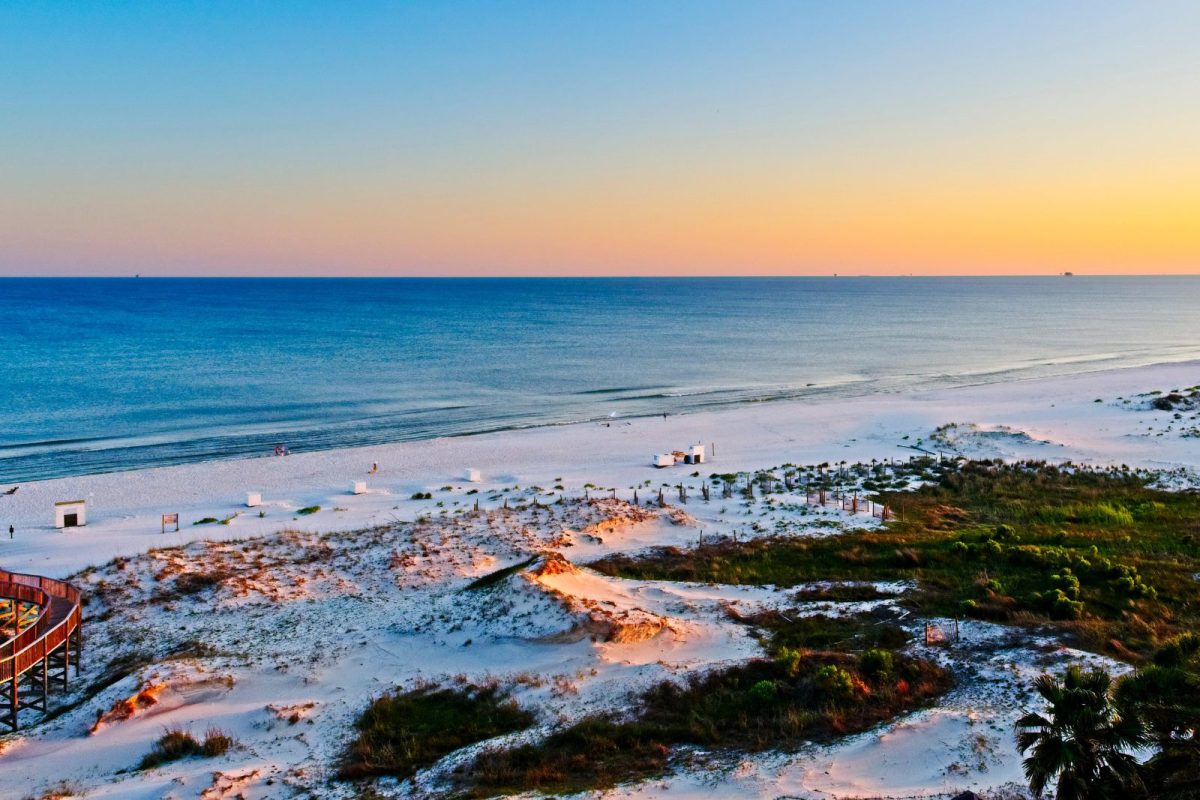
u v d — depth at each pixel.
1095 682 17.47
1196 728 16.23
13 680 26.70
